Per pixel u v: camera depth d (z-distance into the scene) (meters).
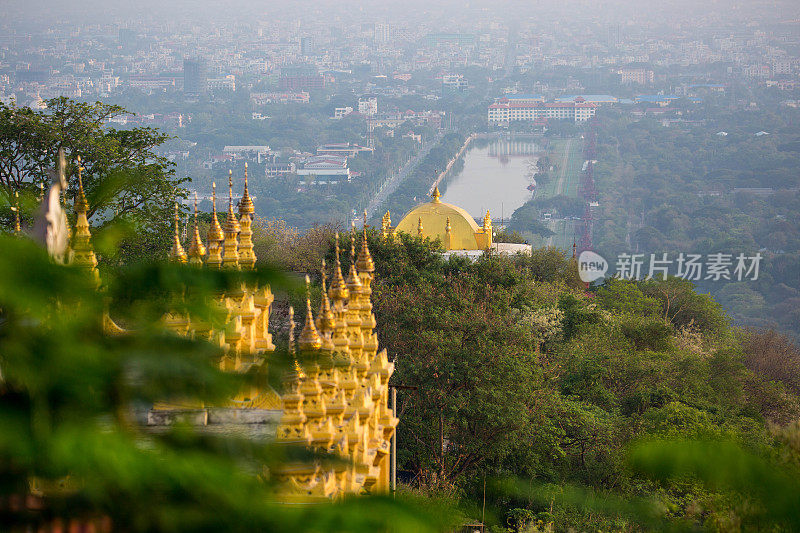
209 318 12.34
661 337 126.25
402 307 83.88
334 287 44.72
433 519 10.76
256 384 12.92
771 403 116.31
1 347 10.70
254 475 11.15
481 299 99.50
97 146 75.75
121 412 11.20
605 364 102.31
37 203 14.35
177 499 10.34
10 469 10.21
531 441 77.12
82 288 11.10
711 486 12.84
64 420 10.68
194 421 12.03
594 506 15.71
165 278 12.21
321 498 22.70
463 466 76.19
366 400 39.22
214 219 44.28
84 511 10.24
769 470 12.59
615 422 83.06
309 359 13.85
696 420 79.25
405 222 151.00
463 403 72.81
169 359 11.59
